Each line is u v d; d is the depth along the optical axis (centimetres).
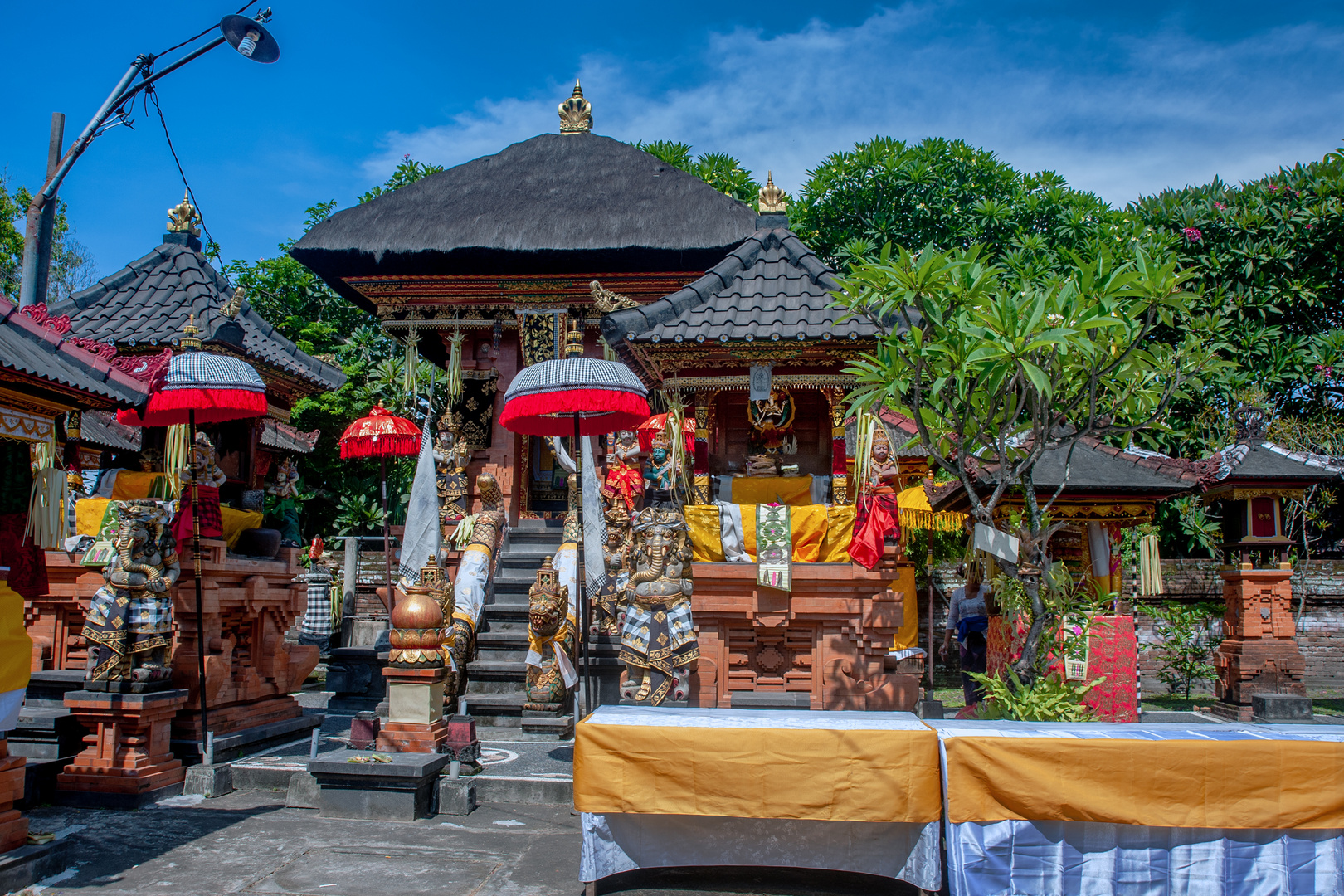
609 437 1100
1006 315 529
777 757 435
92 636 623
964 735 429
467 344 1177
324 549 1698
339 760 590
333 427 1795
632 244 1057
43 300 832
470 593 911
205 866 492
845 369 630
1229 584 1058
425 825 569
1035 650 635
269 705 781
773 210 975
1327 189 1596
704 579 793
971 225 1680
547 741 781
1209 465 1020
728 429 959
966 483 604
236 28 797
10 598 486
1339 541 1780
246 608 765
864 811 428
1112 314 551
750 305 848
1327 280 1638
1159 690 1293
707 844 452
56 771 624
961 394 582
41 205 826
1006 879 424
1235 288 1611
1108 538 864
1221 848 427
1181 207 1659
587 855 441
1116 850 427
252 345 877
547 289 1134
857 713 504
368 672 997
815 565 783
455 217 1126
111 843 531
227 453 895
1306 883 424
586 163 1239
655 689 707
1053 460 834
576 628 862
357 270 1138
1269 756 420
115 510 652
